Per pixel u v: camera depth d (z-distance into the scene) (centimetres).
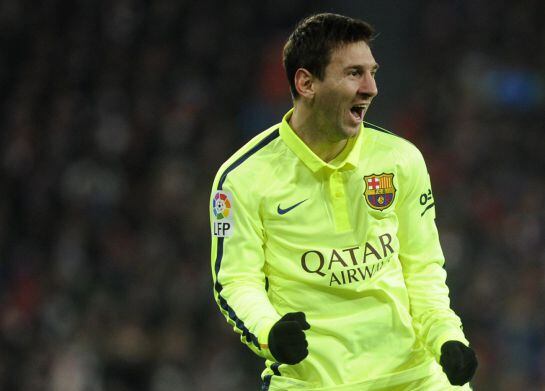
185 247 4375
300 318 1176
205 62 5316
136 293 4056
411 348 1323
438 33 5559
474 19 5609
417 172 1337
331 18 1277
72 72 5162
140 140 4866
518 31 5609
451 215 4559
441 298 1328
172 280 4144
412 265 1345
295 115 1320
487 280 4181
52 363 3747
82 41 5278
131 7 5359
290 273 1302
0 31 5234
